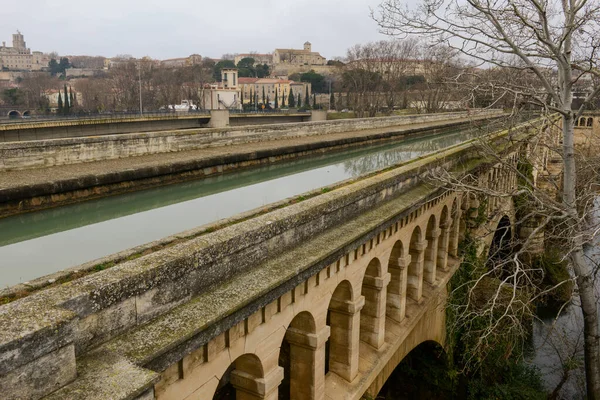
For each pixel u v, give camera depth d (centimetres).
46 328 527
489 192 1805
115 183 1900
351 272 1266
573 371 2833
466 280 2484
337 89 15938
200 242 845
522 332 2016
